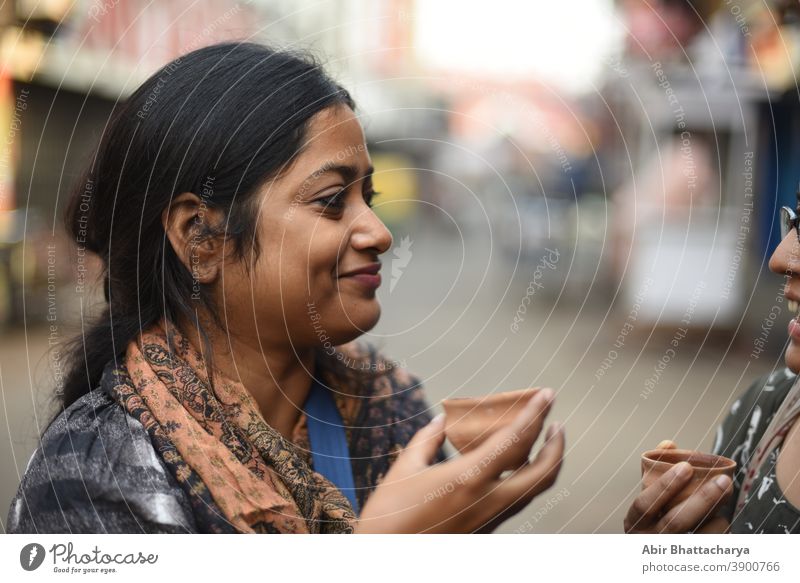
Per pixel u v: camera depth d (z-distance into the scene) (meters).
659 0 3.60
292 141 0.77
